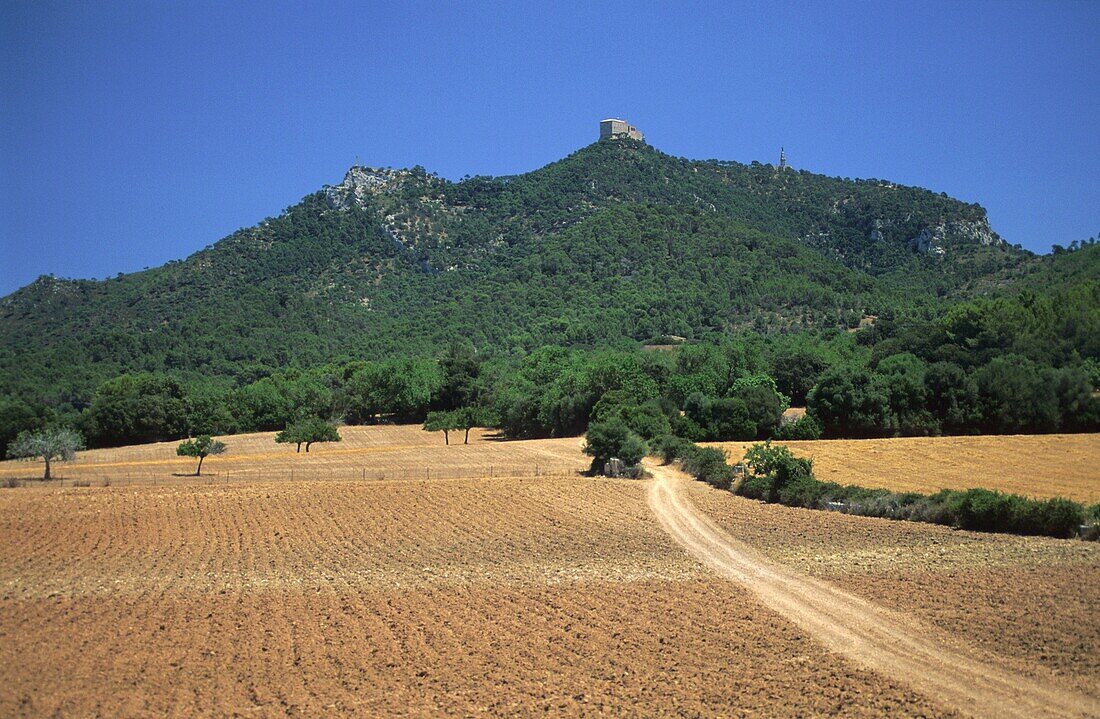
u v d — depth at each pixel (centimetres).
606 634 3241
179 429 12388
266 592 3906
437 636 3225
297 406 14112
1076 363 11025
